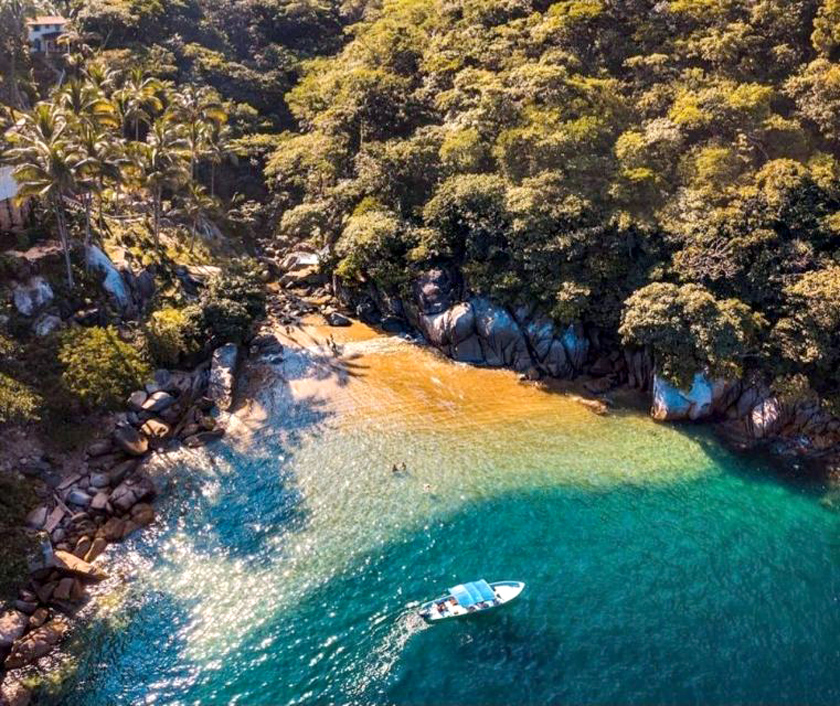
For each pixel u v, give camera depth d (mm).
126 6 106125
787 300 56812
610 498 48500
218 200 93688
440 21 102312
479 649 36438
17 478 45125
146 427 53438
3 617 36406
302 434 55188
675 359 57219
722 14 79875
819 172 60906
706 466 52250
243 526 45438
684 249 61656
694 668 35438
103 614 38500
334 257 81625
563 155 70062
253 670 35312
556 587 40594
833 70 66250
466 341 67312
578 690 34156
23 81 86000
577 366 64625
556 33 85250
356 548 43656
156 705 33344
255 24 130250
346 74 97312
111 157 62062
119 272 65000
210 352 63688
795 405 55406
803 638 37312
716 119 68062
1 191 59500
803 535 45219
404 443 54031
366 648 36594
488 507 47375
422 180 78375
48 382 51250
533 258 64875
